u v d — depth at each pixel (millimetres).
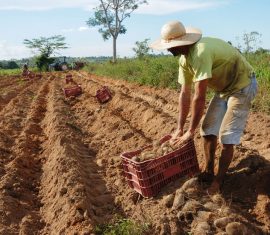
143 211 2303
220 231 1975
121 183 2855
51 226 2420
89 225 2203
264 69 5156
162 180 2398
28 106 6988
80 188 2631
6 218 2451
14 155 3717
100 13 24156
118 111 5605
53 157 3529
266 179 2344
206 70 2119
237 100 2277
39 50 31719
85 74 17016
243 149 2791
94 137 4352
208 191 2295
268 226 2070
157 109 4852
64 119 5074
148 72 7961
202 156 2855
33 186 3088
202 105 2162
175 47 2178
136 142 3711
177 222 2082
